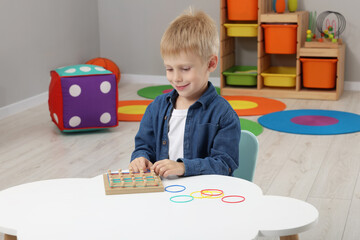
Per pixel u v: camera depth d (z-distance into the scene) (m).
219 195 1.05
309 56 4.11
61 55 4.38
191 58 1.24
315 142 2.99
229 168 1.30
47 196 1.05
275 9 4.24
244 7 4.17
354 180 2.40
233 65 4.63
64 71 3.20
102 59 4.62
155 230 0.89
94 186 1.10
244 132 1.54
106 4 4.90
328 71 4.02
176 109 1.38
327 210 2.09
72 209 0.98
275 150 2.86
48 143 3.06
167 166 1.16
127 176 1.15
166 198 1.04
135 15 4.84
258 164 2.64
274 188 2.32
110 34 4.96
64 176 2.52
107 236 0.87
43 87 4.15
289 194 2.25
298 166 2.60
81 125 3.20
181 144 1.37
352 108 3.79
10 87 3.77
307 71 4.08
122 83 4.96
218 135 1.30
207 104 1.33
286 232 0.90
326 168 2.57
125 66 5.00
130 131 3.30
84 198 1.04
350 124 3.33
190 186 1.11
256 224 0.92
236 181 1.13
